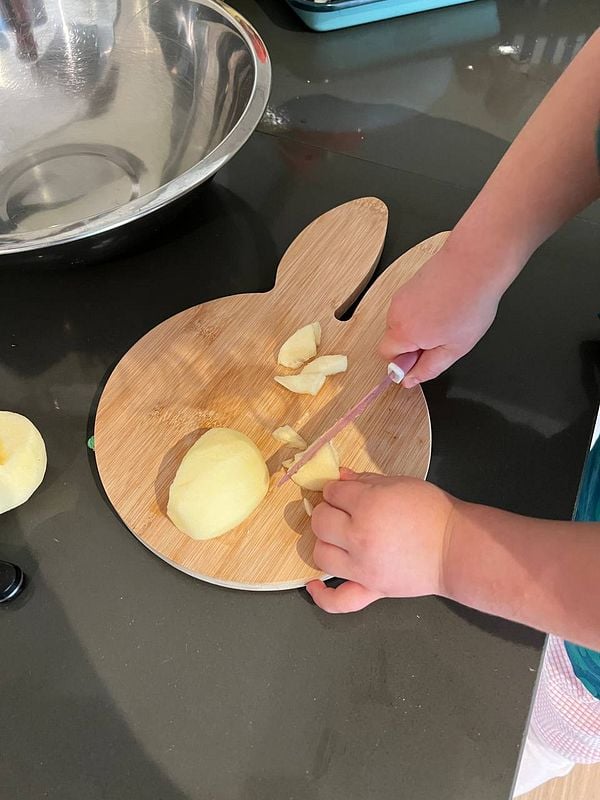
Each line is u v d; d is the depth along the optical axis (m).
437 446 0.60
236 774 0.45
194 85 0.82
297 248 0.72
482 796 0.44
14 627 0.52
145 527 0.55
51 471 0.60
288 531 0.55
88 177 0.82
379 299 0.69
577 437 0.60
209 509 0.53
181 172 0.80
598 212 0.74
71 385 0.65
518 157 0.53
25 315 0.70
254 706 0.48
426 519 0.48
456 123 0.84
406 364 0.61
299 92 0.88
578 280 0.69
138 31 0.83
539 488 0.57
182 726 0.47
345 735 0.47
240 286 0.71
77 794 0.45
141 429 0.60
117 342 0.68
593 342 0.65
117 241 0.66
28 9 0.81
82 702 0.49
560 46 0.92
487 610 0.45
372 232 0.73
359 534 0.49
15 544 0.56
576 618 0.41
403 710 0.47
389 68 0.91
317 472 0.56
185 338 0.66
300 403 0.62
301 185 0.79
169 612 0.52
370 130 0.84
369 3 0.92
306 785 0.45
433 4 0.96
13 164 0.84
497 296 0.58
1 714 0.48
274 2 1.00
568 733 0.75
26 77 0.85
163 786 0.45
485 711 0.47
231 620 0.52
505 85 0.88
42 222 0.77
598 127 0.49
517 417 0.61
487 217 0.54
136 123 0.85
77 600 0.53
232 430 0.58
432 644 0.50
